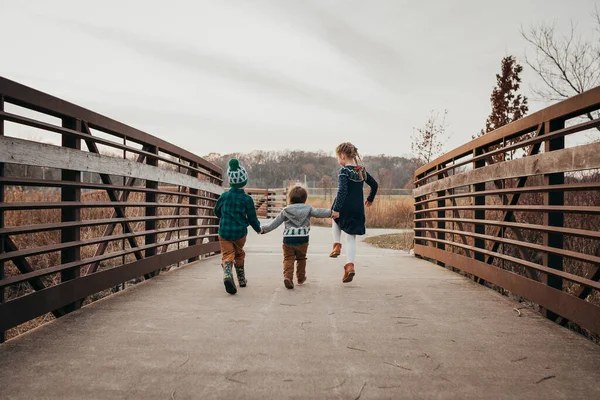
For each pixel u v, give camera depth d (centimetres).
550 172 309
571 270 486
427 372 218
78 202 329
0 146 246
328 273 529
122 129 402
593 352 249
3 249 251
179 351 246
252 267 573
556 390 198
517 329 293
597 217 520
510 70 1093
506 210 390
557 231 293
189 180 607
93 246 721
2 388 197
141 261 443
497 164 411
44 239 682
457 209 530
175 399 188
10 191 775
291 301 373
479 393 195
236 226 420
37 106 278
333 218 461
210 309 343
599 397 191
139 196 949
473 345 260
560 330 291
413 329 292
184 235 970
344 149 478
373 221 1814
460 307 354
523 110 1088
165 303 362
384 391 197
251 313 331
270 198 2420
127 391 195
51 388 197
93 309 340
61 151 305
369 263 632
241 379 209
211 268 556
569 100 287
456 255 523
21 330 451
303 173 10619
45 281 571
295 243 435
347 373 217
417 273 534
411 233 1217
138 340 265
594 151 256
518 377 213
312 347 255
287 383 205
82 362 229
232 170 431
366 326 298
